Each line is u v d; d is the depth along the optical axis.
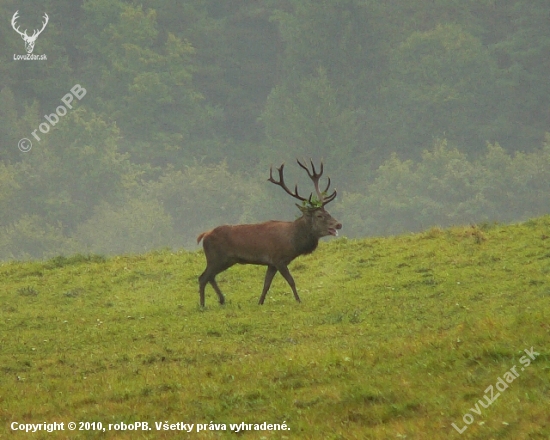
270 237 64.81
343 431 37.28
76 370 50.69
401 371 43.16
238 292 70.50
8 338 58.84
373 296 65.12
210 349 52.81
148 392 44.56
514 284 64.56
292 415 39.78
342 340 52.75
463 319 55.28
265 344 54.09
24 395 45.75
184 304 66.94
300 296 67.25
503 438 35.09
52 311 66.69
